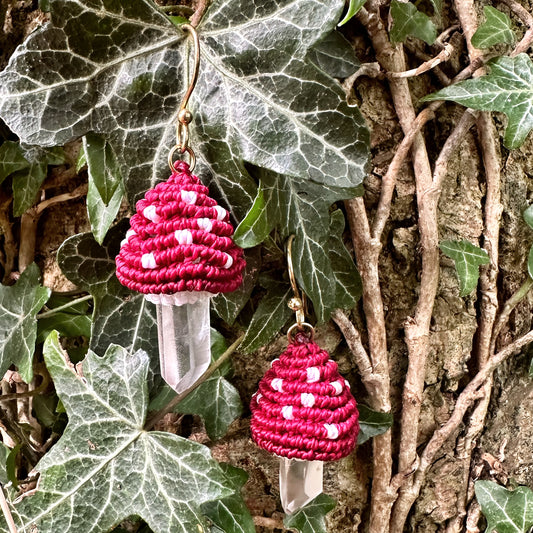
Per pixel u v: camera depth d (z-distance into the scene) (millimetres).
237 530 126
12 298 128
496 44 133
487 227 136
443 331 137
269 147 105
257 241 104
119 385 116
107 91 104
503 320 139
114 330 121
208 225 96
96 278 119
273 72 103
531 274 136
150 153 108
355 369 135
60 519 113
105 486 115
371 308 131
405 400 135
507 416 145
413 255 134
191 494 113
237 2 102
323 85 102
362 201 128
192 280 94
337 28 125
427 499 142
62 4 98
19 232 140
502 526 134
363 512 141
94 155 109
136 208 105
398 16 122
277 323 125
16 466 140
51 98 102
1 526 113
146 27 103
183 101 101
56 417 140
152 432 116
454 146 131
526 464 148
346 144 103
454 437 142
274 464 136
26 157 130
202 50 106
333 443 106
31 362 121
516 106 124
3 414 136
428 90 134
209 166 109
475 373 141
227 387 128
